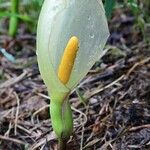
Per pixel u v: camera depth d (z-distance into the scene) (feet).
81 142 1.46
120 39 2.20
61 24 1.24
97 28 1.26
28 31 2.53
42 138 1.55
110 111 1.59
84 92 1.76
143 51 1.97
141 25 2.04
